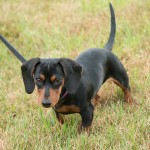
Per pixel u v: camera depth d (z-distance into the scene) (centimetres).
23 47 1036
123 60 885
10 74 898
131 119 676
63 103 601
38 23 1162
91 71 651
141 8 1106
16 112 750
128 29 991
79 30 1084
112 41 775
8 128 683
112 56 709
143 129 648
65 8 1245
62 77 559
